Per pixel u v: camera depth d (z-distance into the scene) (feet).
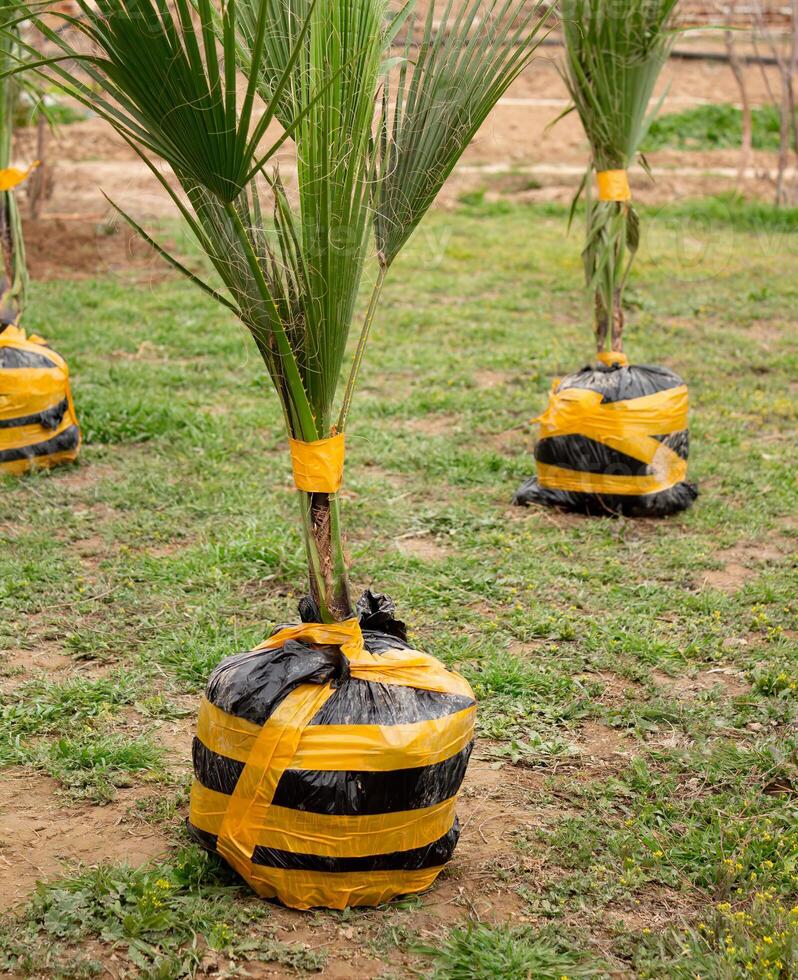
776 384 23.06
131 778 13.96
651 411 18.06
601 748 14.46
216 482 18.93
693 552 17.51
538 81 59.67
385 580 16.83
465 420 21.33
